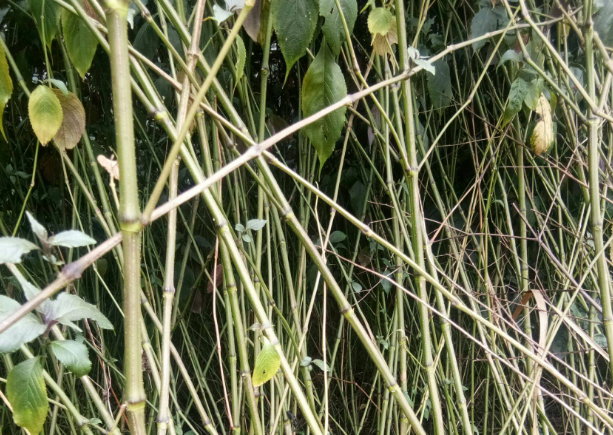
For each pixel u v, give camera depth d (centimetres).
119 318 154
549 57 112
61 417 140
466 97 149
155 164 151
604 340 124
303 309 125
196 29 71
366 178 152
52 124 66
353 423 158
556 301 138
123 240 49
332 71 78
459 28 145
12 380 57
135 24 126
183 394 171
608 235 137
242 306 107
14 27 129
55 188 146
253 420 79
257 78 158
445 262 161
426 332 86
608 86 89
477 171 122
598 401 132
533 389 98
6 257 49
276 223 115
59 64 138
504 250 151
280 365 69
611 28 99
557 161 127
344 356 175
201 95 54
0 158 135
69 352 58
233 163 60
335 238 128
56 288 49
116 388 149
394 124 122
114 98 47
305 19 76
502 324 123
